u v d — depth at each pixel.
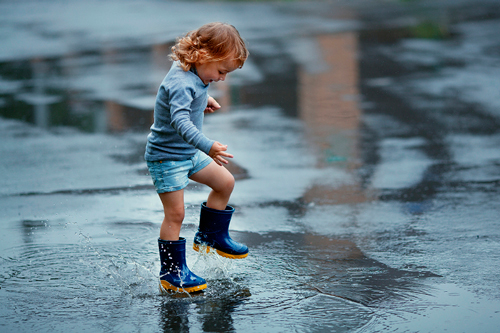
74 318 4.02
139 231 5.81
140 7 37.56
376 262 4.97
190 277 4.47
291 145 9.45
